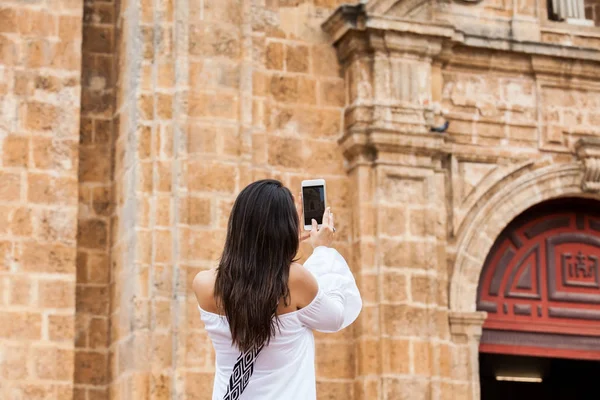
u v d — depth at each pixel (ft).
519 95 61.21
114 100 57.31
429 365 55.93
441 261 57.98
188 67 54.90
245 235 20.80
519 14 61.98
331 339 55.93
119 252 55.06
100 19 57.98
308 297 20.62
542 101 61.46
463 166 59.36
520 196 60.03
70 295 53.57
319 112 57.93
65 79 55.11
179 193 53.67
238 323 20.29
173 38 55.11
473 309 58.29
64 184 54.34
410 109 57.67
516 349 60.23
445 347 57.36
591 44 63.46
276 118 57.21
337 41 58.13
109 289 55.77
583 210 62.85
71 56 55.36
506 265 60.85
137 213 53.47
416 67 58.23
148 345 52.54
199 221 53.98
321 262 21.57
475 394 57.26
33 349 52.65
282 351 20.34
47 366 52.70
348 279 21.43
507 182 60.03
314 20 58.54
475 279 58.59
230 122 55.26
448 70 60.03
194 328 52.85
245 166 55.11
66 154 54.60
